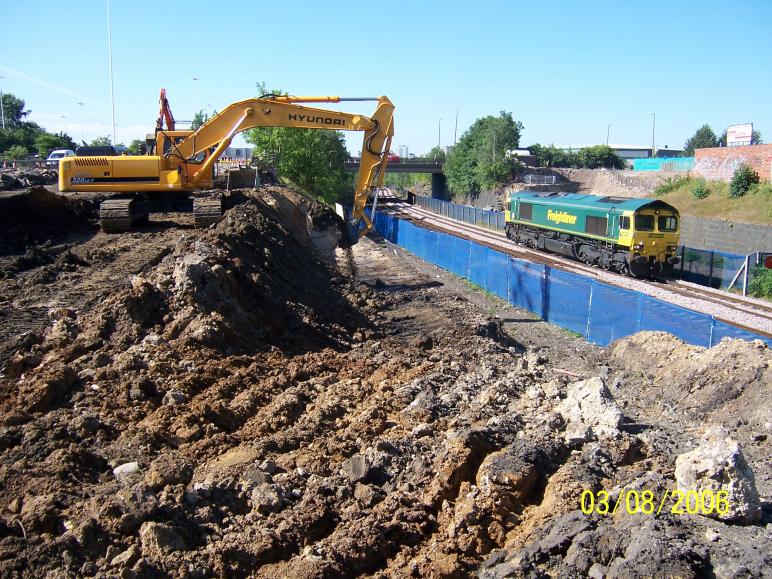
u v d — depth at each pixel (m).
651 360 15.36
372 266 33.06
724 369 13.11
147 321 12.83
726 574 6.59
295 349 14.76
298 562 7.07
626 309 18.58
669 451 9.69
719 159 50.09
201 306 13.48
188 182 24.05
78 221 24.06
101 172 23.39
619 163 91.06
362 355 15.02
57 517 7.25
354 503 8.31
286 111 24.28
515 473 8.59
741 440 11.40
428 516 8.20
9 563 6.49
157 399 10.50
